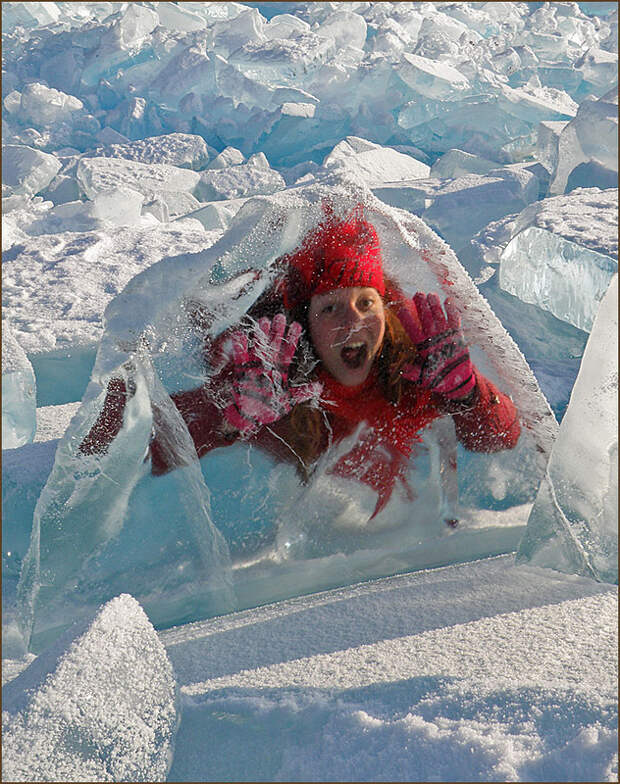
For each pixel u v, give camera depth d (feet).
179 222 20.31
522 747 4.03
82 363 12.61
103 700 4.49
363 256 6.52
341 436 6.78
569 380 11.44
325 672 5.30
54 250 16.96
